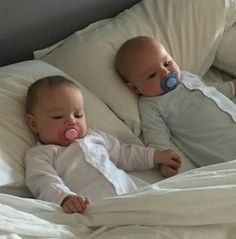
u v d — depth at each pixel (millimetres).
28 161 1294
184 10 1713
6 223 1062
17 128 1345
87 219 1146
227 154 1409
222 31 1723
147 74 1503
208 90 1547
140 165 1399
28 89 1379
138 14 1728
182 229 1096
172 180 1171
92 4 1747
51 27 1673
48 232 1083
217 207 1085
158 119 1499
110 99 1518
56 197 1203
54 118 1322
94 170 1292
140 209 1111
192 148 1461
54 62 1601
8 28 1574
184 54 1672
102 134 1409
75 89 1358
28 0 1584
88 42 1607
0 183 1225
